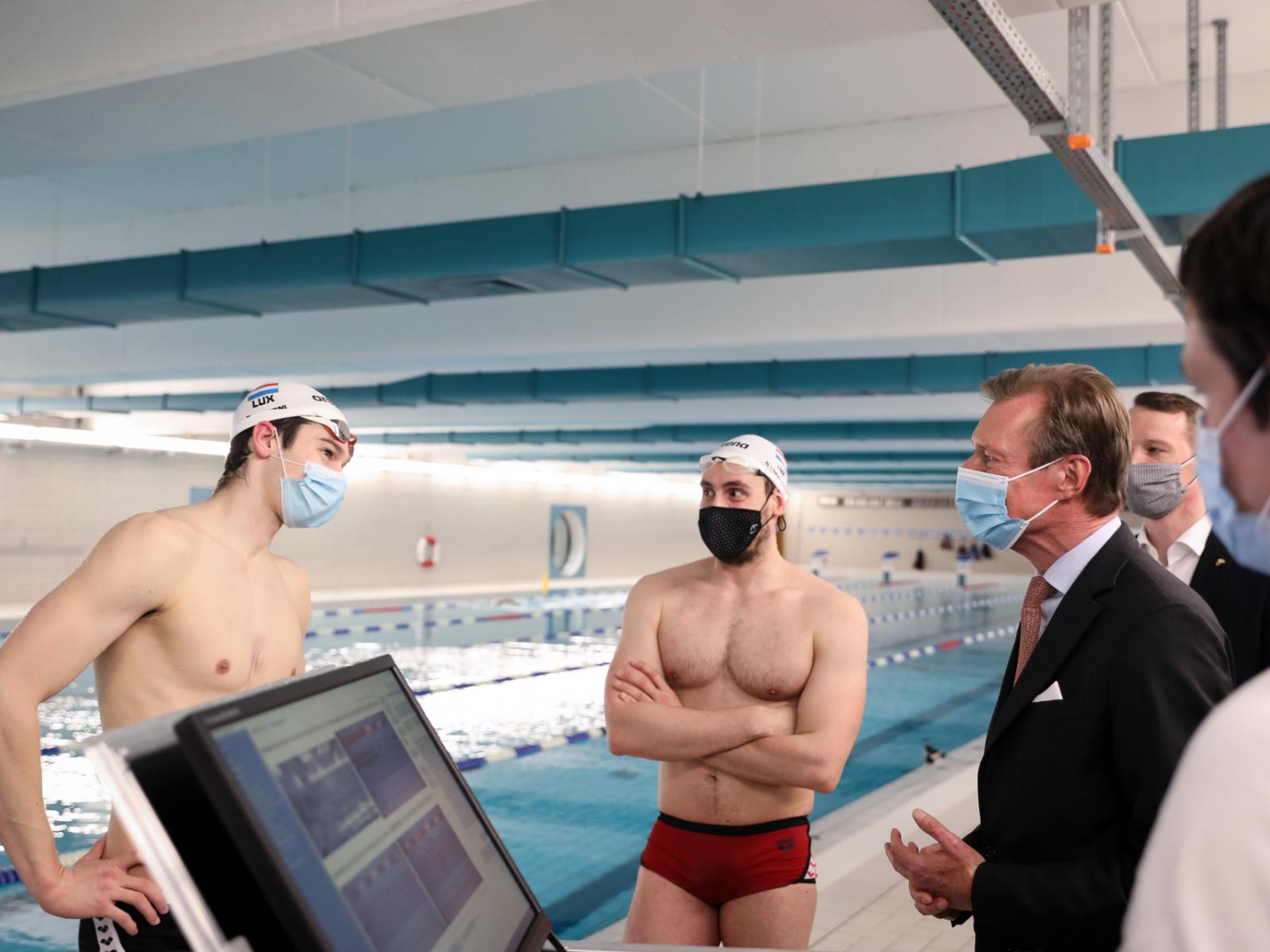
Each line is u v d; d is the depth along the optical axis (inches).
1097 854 55.9
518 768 260.5
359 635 550.9
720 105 303.6
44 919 157.9
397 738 39.2
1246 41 247.9
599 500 1107.9
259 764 28.3
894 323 311.3
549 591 893.2
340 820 31.3
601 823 214.1
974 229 213.5
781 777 90.6
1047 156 207.3
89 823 210.2
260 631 76.2
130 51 158.7
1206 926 22.5
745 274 258.8
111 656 71.0
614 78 164.4
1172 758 52.3
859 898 155.6
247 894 28.1
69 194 389.7
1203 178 194.4
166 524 71.6
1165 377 348.2
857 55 266.8
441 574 891.4
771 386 412.2
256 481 77.7
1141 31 243.0
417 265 264.5
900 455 780.6
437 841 37.8
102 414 651.5
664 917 94.4
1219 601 94.0
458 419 601.9
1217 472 28.2
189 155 349.1
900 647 521.0
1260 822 22.3
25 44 167.6
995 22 118.0
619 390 443.8
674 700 96.9
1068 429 62.2
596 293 348.8
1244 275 25.6
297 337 391.5
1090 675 57.6
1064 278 291.4
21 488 622.2
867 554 1391.5
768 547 101.3
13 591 614.2
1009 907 55.9
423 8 136.5
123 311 307.1
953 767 250.4
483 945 37.1
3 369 451.8
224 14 151.0
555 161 356.5
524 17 143.4
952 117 307.6
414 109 180.2
